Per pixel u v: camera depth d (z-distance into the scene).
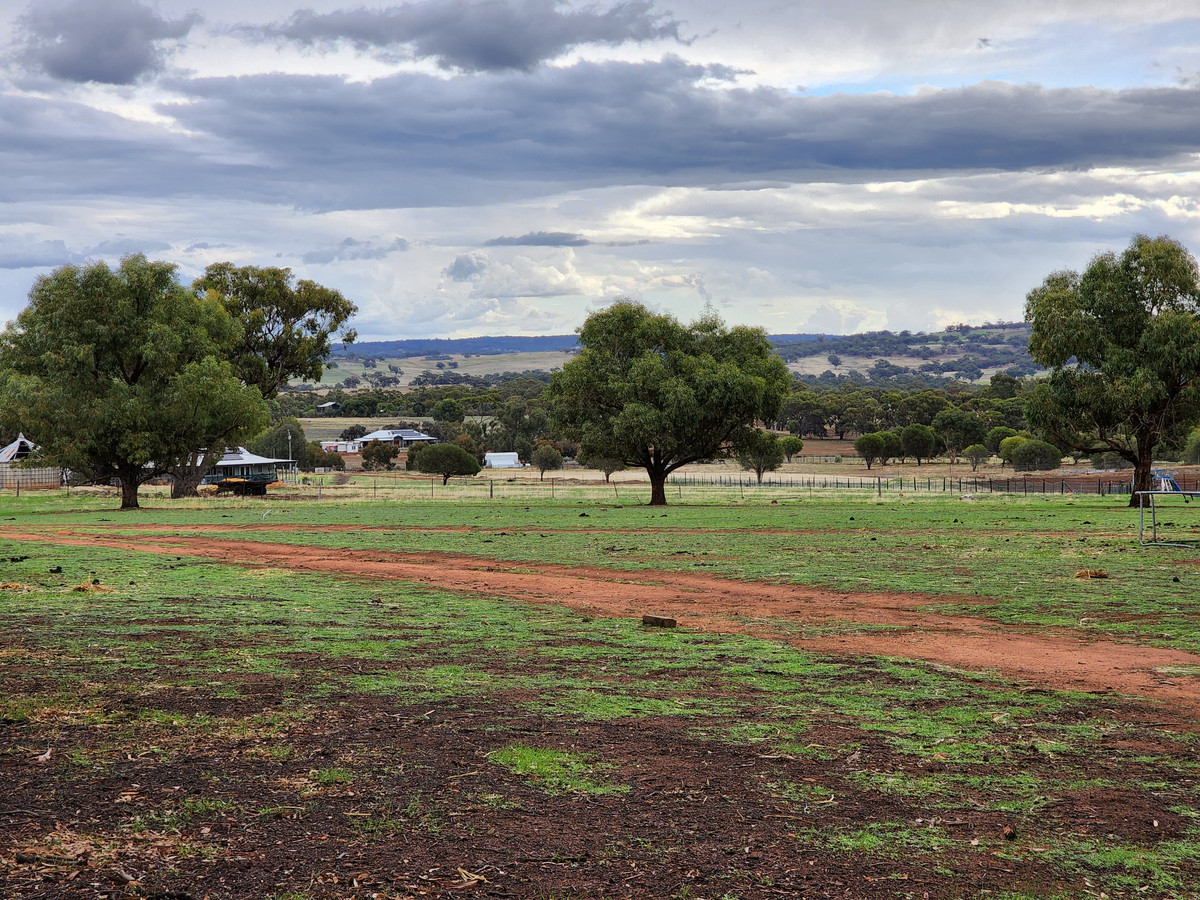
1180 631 11.92
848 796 5.80
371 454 126.62
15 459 83.25
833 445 176.00
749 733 7.18
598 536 27.98
